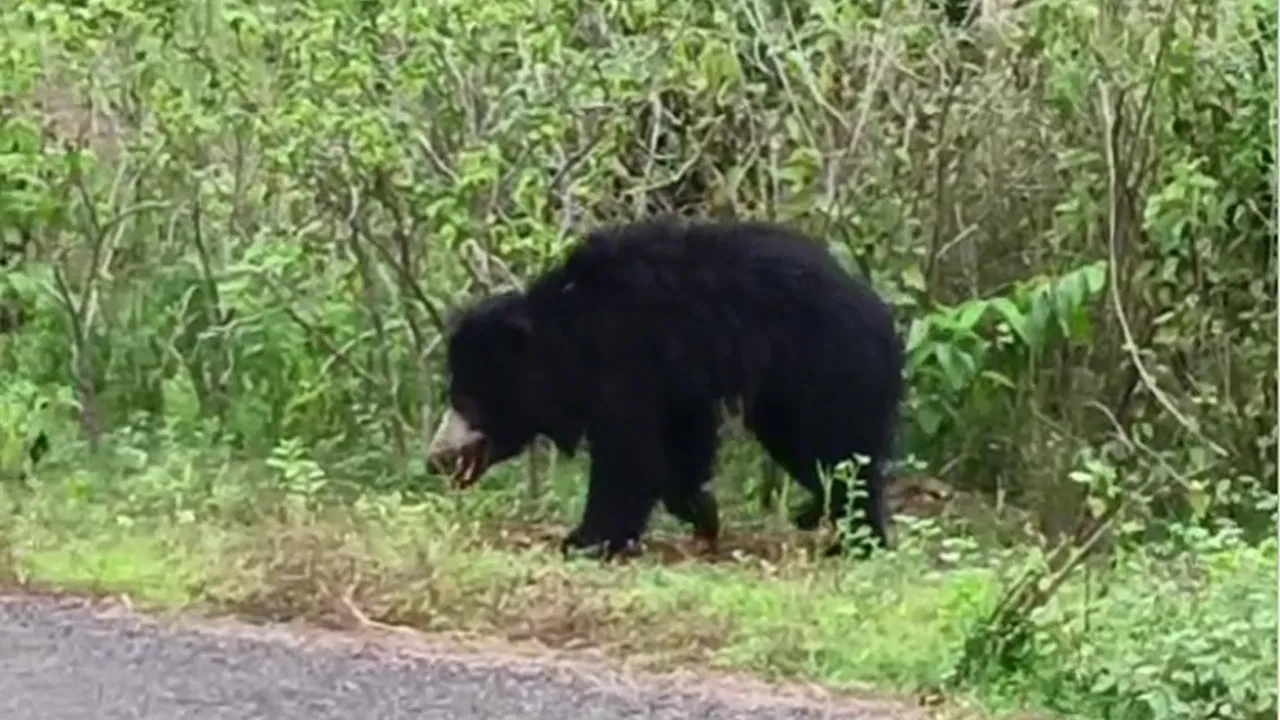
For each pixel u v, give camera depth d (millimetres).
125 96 11992
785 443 10977
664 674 7793
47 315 12789
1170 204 12055
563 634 8328
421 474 11680
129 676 7492
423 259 11945
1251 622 7719
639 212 12141
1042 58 12445
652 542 11188
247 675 7520
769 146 12297
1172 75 12172
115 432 12344
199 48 11664
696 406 10867
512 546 10477
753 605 8688
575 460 11875
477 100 11617
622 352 10828
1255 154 12234
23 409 11742
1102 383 12406
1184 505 11781
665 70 11766
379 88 11484
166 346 12695
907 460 12133
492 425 11047
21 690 7301
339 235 12070
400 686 7426
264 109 11484
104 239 12375
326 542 9062
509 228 11438
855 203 12391
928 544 10562
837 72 12438
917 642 8117
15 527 9883
